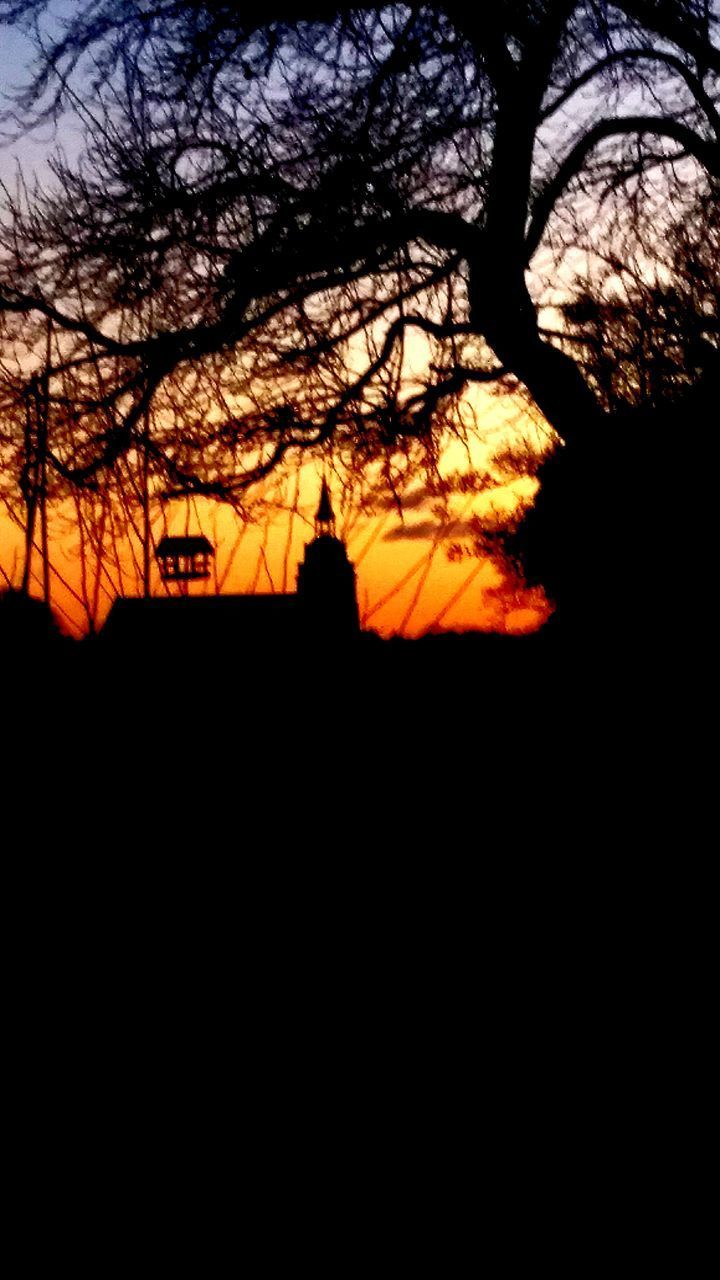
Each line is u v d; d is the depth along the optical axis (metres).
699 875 6.12
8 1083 4.25
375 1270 3.18
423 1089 4.13
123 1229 3.35
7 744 8.52
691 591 7.76
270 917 6.02
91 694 8.90
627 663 8.19
